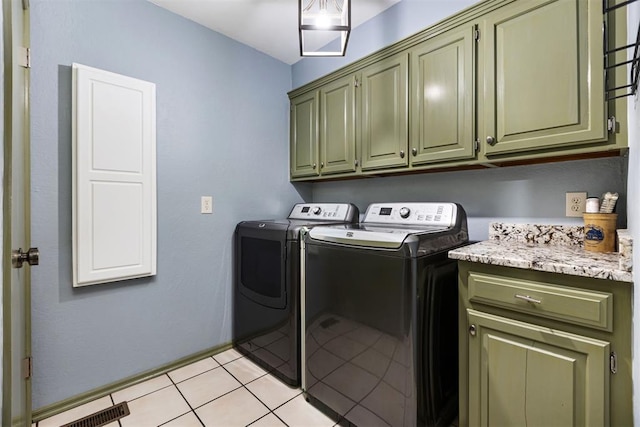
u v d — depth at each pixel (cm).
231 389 177
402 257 125
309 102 240
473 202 180
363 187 239
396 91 178
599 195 140
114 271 171
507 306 113
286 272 180
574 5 118
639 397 80
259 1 187
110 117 168
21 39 125
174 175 198
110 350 174
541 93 126
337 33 222
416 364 123
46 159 152
